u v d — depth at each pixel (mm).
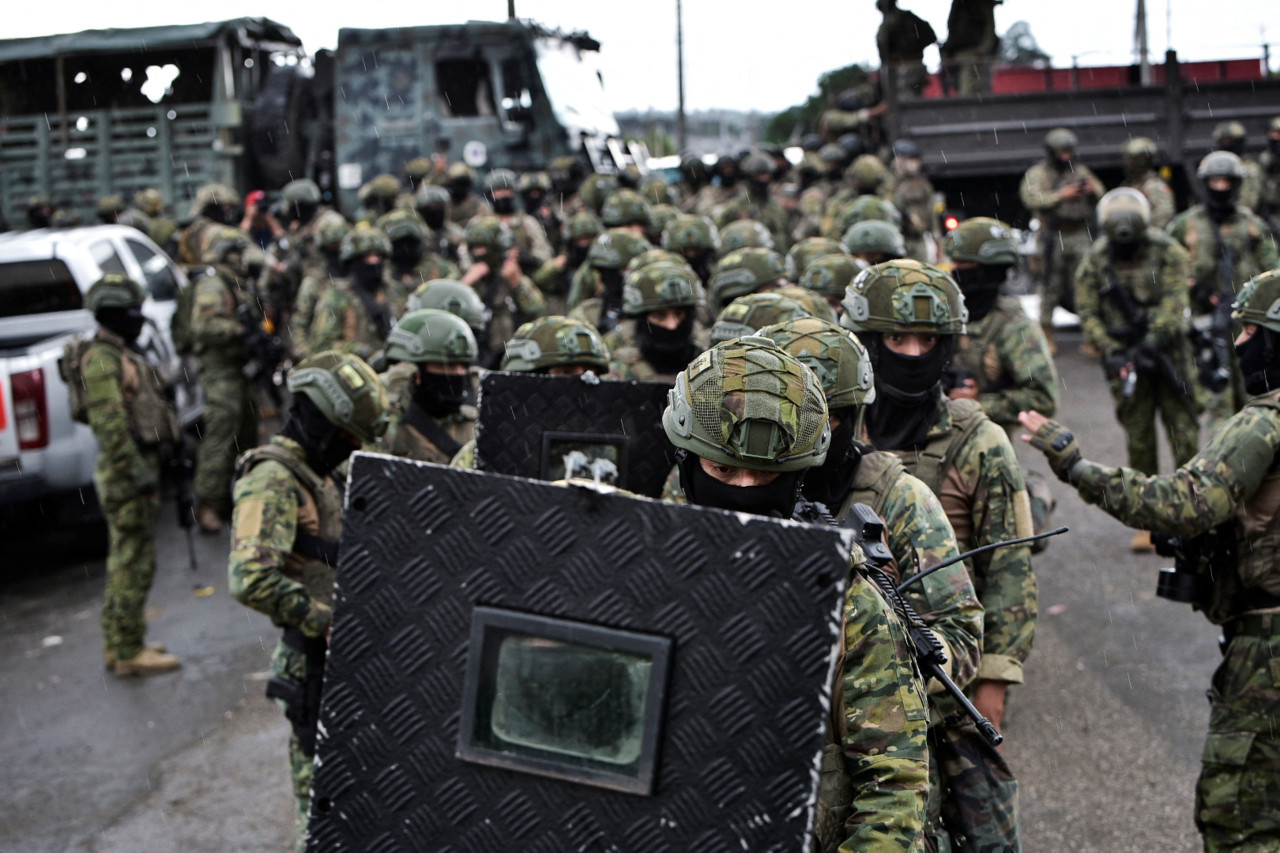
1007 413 4641
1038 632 5906
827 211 11141
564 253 11023
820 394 2006
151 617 6914
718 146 35406
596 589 1613
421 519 1674
